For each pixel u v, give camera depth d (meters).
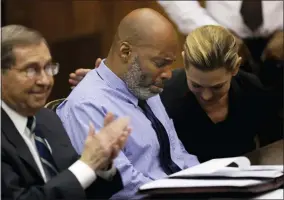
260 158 5.69
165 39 5.53
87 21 10.55
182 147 6.38
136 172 5.32
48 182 4.45
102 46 10.45
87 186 4.55
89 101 5.50
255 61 7.46
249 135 6.78
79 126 5.40
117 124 4.66
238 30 9.00
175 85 6.56
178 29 9.29
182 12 9.17
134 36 5.54
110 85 5.68
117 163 5.21
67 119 5.48
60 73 9.89
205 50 5.81
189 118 6.52
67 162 4.86
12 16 9.98
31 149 4.70
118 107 5.62
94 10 10.48
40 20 10.34
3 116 4.60
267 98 6.76
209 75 5.86
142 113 5.80
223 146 6.67
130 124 5.62
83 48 10.47
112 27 10.41
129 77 5.63
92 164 4.55
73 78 6.22
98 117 5.46
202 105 6.45
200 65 5.82
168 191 4.45
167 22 5.63
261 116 6.76
